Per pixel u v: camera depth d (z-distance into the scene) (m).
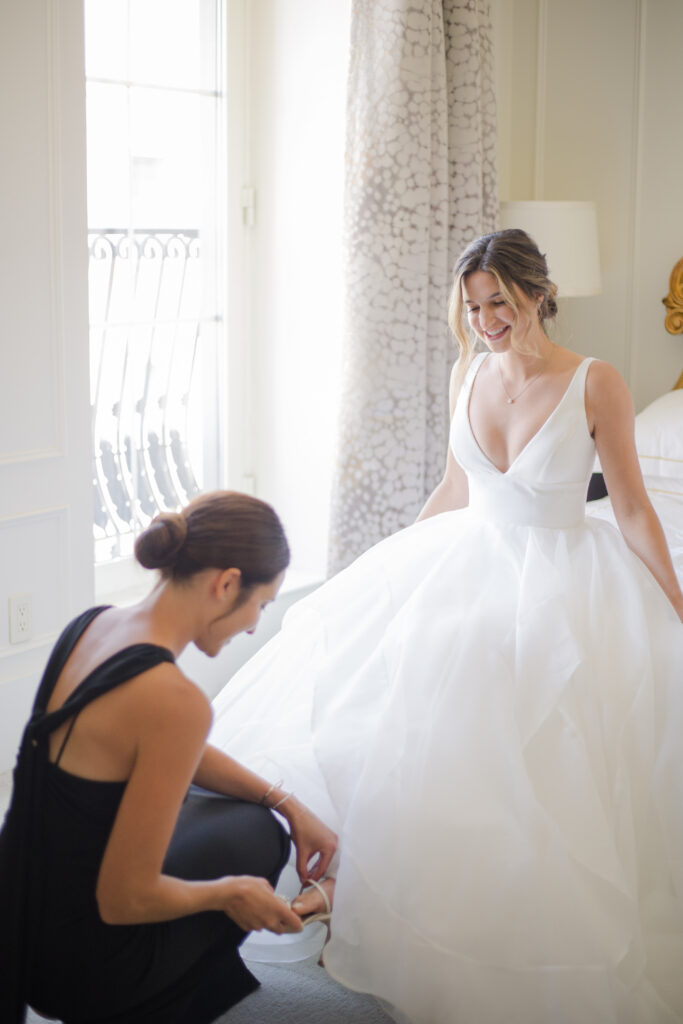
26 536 2.78
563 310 3.94
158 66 3.27
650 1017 1.71
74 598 2.92
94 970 1.51
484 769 1.77
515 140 4.02
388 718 1.84
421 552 2.17
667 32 3.66
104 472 3.31
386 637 1.99
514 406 2.12
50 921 1.49
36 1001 1.56
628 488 2.09
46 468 2.79
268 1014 1.86
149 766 1.43
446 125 3.36
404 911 1.72
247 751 2.08
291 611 2.31
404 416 3.38
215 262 3.58
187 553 1.52
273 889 1.76
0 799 2.65
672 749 1.91
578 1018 1.66
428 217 3.34
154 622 1.54
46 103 2.64
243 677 2.28
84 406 2.86
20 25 2.54
